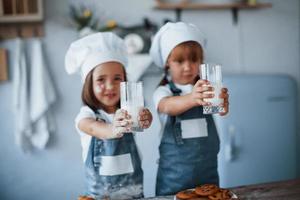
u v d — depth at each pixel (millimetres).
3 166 2535
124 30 2502
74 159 2611
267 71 2857
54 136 2568
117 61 1407
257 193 1305
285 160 2605
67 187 2621
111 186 1390
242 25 2783
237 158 2506
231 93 2494
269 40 2846
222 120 2482
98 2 2547
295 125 2643
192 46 1462
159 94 1504
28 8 2373
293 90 2625
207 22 2713
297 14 2879
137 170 1433
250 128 2520
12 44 2471
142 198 1299
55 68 2523
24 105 2400
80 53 1414
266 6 2742
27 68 2441
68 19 2508
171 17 2643
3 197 2553
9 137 2523
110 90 1399
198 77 1517
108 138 1276
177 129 1492
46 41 2496
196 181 1500
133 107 1161
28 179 2568
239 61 2797
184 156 1489
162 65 1598
